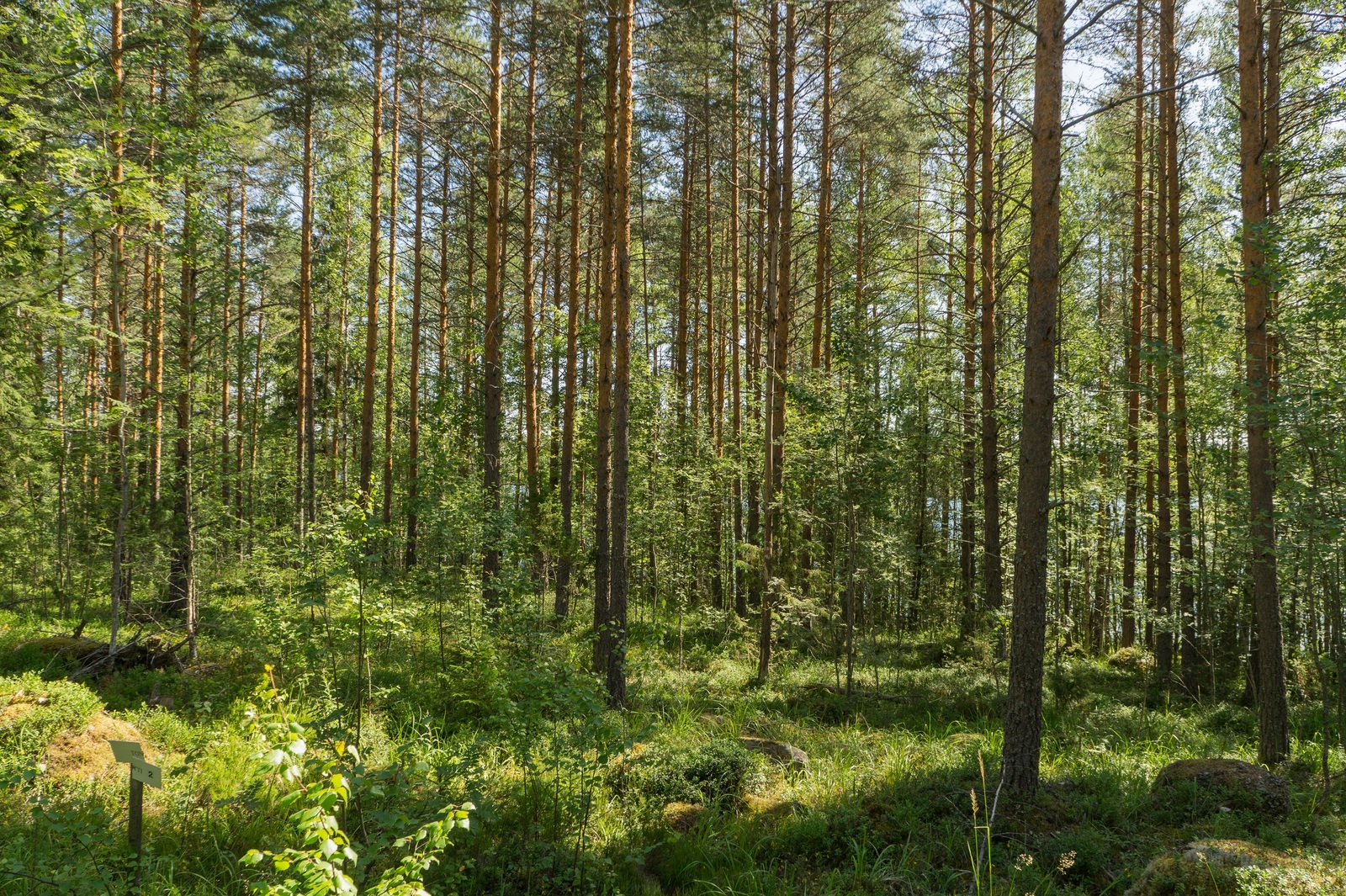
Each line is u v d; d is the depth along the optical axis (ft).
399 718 28.43
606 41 44.45
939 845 19.40
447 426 60.49
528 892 16.24
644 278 84.64
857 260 68.95
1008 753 22.84
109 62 31.96
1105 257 73.15
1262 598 29.58
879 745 30.45
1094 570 56.24
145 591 46.98
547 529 50.34
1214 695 41.16
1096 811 21.61
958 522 64.28
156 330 45.27
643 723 29.53
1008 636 41.29
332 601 26.23
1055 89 23.44
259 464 88.74
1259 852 15.81
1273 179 34.78
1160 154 50.42
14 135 27.25
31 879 13.50
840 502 42.55
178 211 37.17
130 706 29.43
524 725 19.63
